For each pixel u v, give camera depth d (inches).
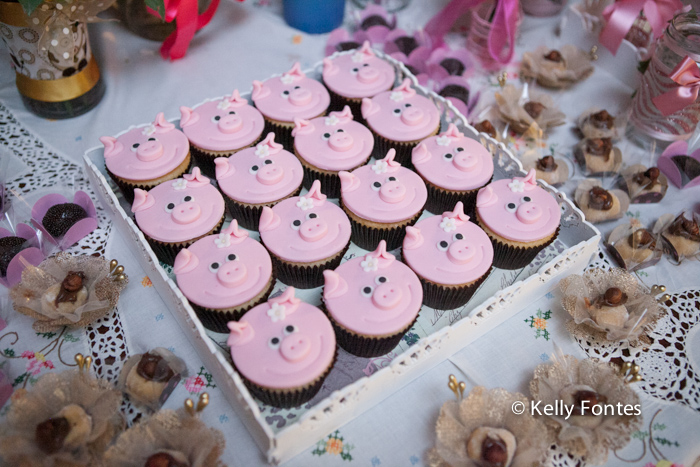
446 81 25.1
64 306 17.8
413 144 21.8
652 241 20.5
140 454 15.3
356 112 23.6
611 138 24.1
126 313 19.1
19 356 18.1
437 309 19.4
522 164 23.0
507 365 18.6
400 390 17.9
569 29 27.9
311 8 27.4
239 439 16.8
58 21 21.1
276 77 23.3
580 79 26.5
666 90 22.3
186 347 18.5
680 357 18.7
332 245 18.6
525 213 19.2
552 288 20.1
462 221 19.2
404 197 19.7
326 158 20.8
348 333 17.1
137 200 19.2
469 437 16.1
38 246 19.7
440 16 26.6
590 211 21.6
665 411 17.7
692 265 21.0
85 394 16.2
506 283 20.1
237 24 28.5
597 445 16.1
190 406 15.7
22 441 15.1
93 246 20.6
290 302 17.0
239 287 17.6
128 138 21.0
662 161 22.9
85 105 24.3
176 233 18.8
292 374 15.9
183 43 24.8
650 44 25.4
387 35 27.4
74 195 21.3
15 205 21.5
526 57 26.3
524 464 15.5
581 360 17.9
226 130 21.2
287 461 16.5
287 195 20.0
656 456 16.9
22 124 24.0
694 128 22.9
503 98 24.3
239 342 16.3
